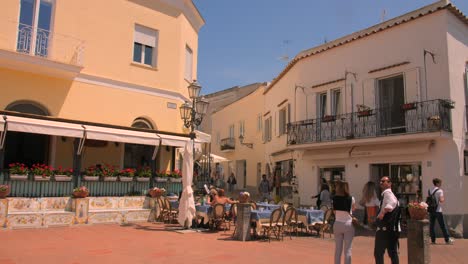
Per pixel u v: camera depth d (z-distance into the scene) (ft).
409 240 24.50
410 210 24.77
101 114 48.42
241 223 34.42
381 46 49.83
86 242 30.91
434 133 42.09
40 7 44.91
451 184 43.01
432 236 37.70
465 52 47.03
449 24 44.70
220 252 28.37
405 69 47.03
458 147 44.09
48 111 44.68
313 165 57.67
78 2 47.50
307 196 58.08
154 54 54.95
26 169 38.83
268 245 32.30
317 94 57.72
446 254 32.07
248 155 99.45
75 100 46.42
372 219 25.31
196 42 65.62
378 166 50.08
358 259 28.40
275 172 75.20
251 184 96.73
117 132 45.16
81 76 47.06
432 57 44.78
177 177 51.67
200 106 42.09
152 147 54.19
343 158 52.95
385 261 27.78
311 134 56.08
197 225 42.29
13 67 41.68
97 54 48.75
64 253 26.43
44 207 39.11
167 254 27.12
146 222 44.88
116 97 50.03
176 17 57.36
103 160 49.29
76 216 40.11
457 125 44.34
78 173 42.37
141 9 53.42
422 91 45.34
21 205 37.81
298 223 40.09
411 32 46.98
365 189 26.08
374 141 47.24
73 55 46.26
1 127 36.73
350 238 21.67
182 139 51.06
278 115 72.74
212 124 129.39
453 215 42.60
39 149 45.52
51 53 44.50
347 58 53.72
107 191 44.73
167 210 44.60
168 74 55.62
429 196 38.42
